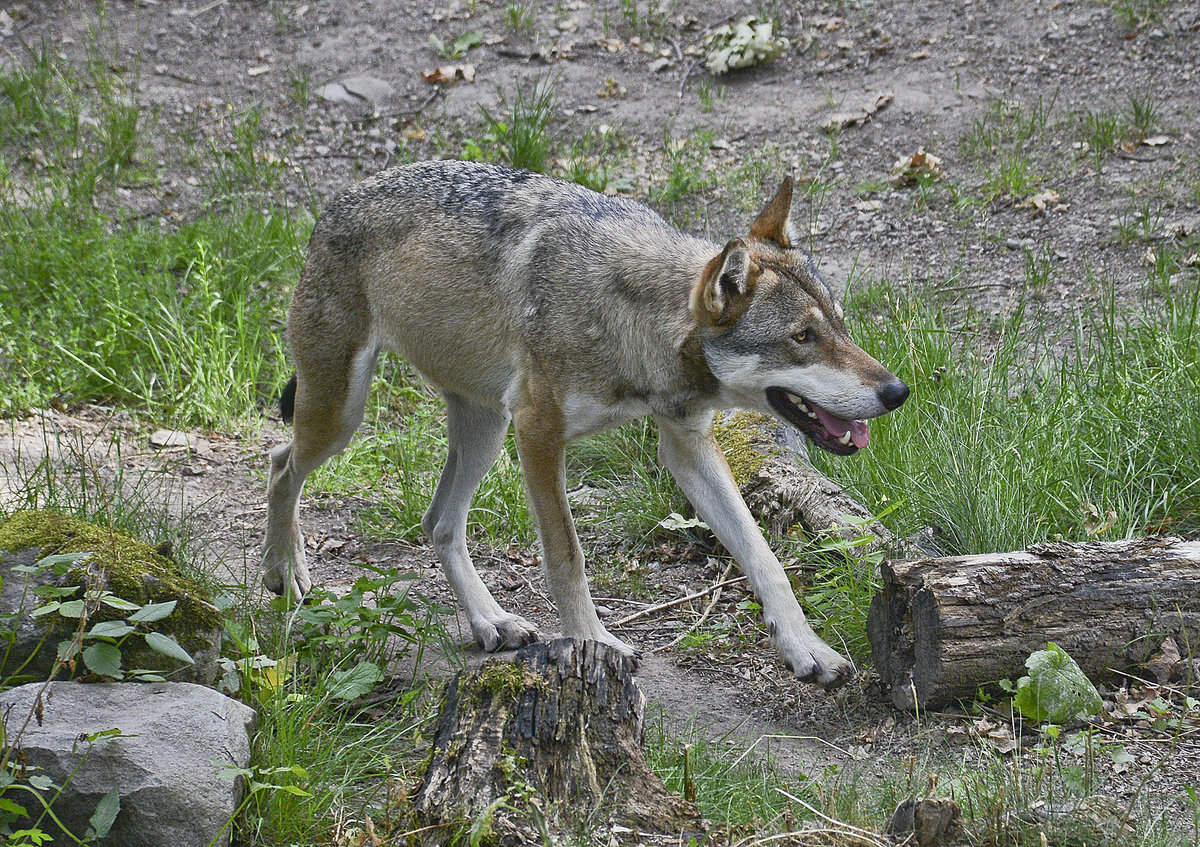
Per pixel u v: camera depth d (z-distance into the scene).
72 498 7.77
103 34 18.47
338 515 9.27
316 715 5.73
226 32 18.61
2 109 16.17
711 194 14.34
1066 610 6.00
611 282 6.32
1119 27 16.14
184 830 4.52
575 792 4.50
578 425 6.51
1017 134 14.55
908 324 10.09
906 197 13.89
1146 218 12.14
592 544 8.71
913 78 16.11
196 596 5.57
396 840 4.40
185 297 12.23
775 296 6.09
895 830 4.52
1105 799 4.68
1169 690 5.98
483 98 16.73
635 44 17.73
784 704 6.41
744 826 4.59
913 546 7.03
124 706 4.92
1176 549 6.27
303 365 7.30
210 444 10.32
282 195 14.80
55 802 4.50
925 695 6.02
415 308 6.91
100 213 14.06
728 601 7.69
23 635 5.21
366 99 16.89
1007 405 8.95
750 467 8.52
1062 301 11.42
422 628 6.59
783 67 16.92
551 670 4.75
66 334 11.33
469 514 8.98
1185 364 8.91
